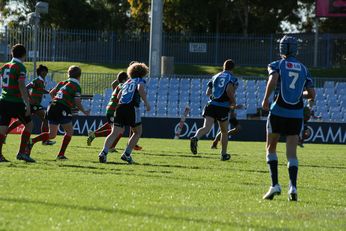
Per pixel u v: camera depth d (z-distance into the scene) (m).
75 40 84.50
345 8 80.62
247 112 62.75
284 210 14.82
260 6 106.81
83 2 106.75
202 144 44.81
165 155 31.91
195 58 86.31
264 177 22.27
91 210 13.53
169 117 53.66
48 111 26.44
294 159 16.81
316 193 18.36
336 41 86.81
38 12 56.19
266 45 85.25
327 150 43.50
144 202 15.00
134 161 27.16
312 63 86.38
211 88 29.83
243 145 46.09
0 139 23.88
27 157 24.44
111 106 32.56
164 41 86.75
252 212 14.29
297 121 16.72
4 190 15.92
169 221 12.66
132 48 86.00
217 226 12.35
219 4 99.62
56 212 13.12
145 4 100.44
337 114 62.19
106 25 107.75
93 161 26.17
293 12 109.62
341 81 69.88
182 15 99.19
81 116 53.81
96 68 82.19
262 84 64.69
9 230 11.20
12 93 23.59
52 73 66.88
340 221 13.67
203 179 20.73
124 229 11.68
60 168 22.39
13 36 79.75
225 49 86.12
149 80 63.47
